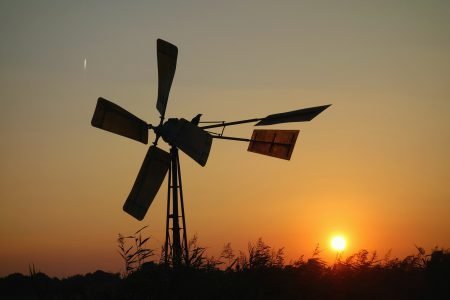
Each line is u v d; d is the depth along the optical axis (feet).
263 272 53.83
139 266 51.65
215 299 50.72
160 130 68.64
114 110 67.46
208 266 52.70
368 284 57.67
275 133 67.87
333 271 59.26
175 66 69.36
